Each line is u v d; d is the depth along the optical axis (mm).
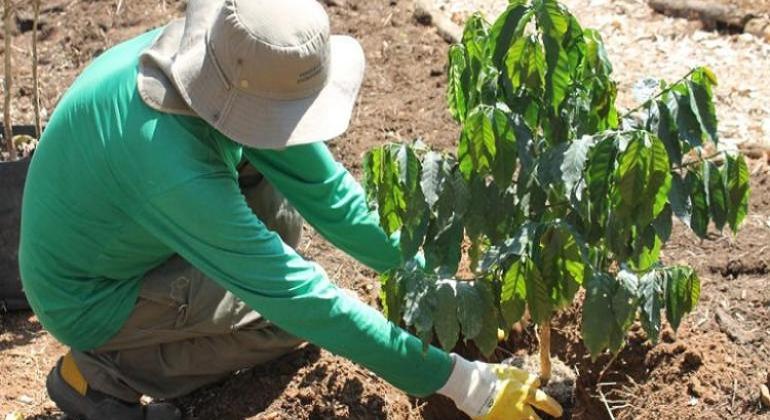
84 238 3068
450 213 2811
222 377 3615
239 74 2680
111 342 3387
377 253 3389
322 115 2777
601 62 2975
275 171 3252
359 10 5668
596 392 3604
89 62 5508
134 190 2857
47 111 5168
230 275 2896
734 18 5438
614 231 2791
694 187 2889
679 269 3002
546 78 2812
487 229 2904
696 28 5480
